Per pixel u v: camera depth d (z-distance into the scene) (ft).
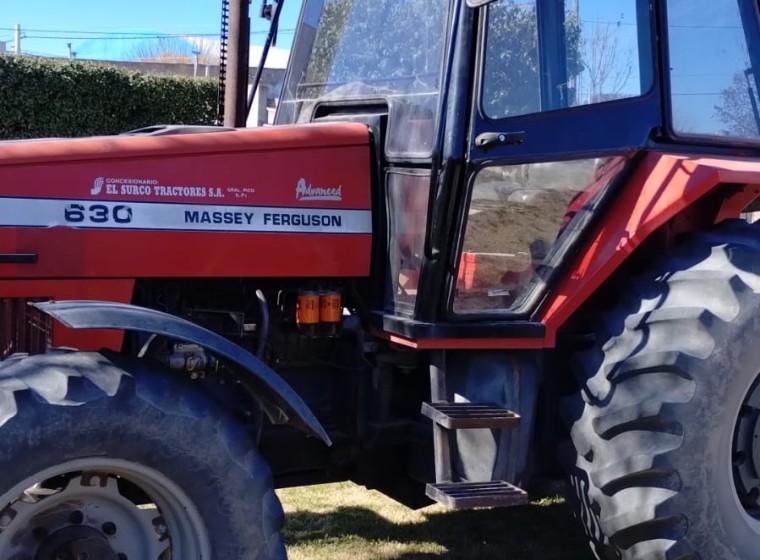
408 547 13.19
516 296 10.60
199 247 9.99
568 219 10.54
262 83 14.06
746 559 10.16
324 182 10.59
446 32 10.02
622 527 9.98
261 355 10.29
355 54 11.69
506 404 10.64
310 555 12.77
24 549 8.39
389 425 11.36
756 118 11.71
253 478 8.79
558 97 10.36
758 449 10.59
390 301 10.73
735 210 11.44
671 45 10.91
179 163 9.98
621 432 10.00
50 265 9.42
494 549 13.17
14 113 39.47
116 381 8.29
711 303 10.03
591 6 10.55
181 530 8.77
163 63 68.90
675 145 10.94
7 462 7.77
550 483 13.02
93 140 9.82
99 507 8.70
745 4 11.63
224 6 13.62
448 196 9.86
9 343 9.45
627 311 10.50
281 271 10.39
